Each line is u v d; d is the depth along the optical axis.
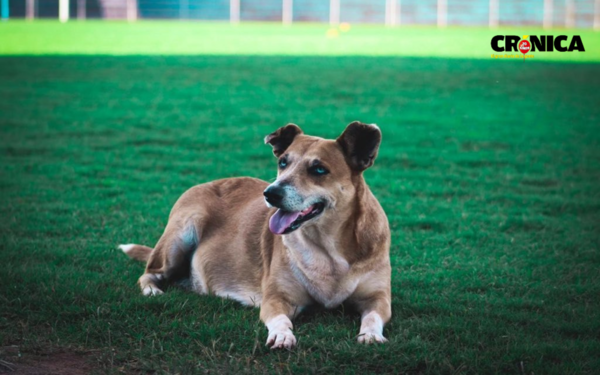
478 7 52.69
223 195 6.50
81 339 4.81
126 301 5.46
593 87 20.92
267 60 27.08
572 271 6.49
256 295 5.66
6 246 6.84
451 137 13.80
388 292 5.34
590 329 5.05
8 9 52.59
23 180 9.83
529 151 12.59
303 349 4.66
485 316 5.34
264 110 16.70
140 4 55.19
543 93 19.84
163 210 8.52
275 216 5.03
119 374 4.32
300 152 5.25
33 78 20.91
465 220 8.33
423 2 53.34
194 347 4.70
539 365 4.41
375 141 5.21
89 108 16.36
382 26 52.56
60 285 5.71
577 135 14.00
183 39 36.22
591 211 8.80
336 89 20.20
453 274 6.38
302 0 54.75
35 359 4.52
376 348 4.57
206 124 14.78
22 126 13.97
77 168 10.73
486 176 10.80
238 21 55.25
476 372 4.34
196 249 6.22
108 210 8.52
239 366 4.40
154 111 16.19
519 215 8.59
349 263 5.23
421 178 10.66
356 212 5.22
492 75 23.55
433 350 4.62
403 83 21.59
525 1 52.16
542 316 5.34
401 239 7.56
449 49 33.03
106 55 27.70
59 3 52.97
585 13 51.62
